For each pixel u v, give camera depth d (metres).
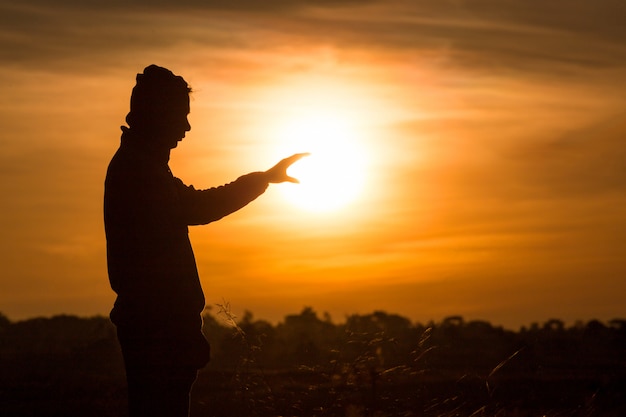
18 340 60.84
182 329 5.89
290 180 6.33
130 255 5.86
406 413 8.93
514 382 16.92
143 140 6.04
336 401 8.84
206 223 6.14
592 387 15.41
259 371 9.02
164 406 5.84
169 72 6.10
